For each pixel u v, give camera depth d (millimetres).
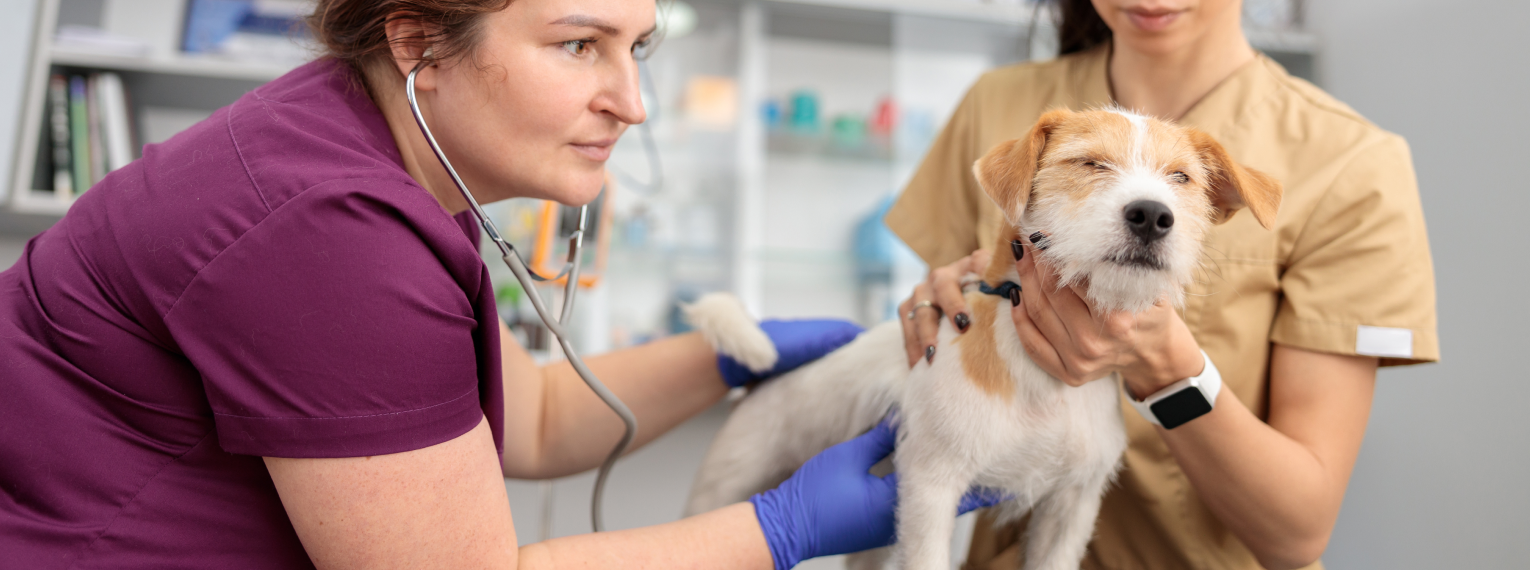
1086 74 1020
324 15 624
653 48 810
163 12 2125
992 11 2268
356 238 486
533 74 566
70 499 519
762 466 984
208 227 494
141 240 512
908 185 1160
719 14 2355
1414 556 1697
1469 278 1608
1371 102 1923
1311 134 851
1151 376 701
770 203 2623
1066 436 732
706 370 989
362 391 485
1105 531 918
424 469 505
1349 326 778
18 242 2066
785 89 2592
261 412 482
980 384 737
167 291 499
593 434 937
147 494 524
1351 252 791
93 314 524
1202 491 783
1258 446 720
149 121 2129
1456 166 1660
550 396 940
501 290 2135
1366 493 1841
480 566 529
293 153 527
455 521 519
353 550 498
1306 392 798
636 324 2457
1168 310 650
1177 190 673
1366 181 795
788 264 2549
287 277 478
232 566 541
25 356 535
